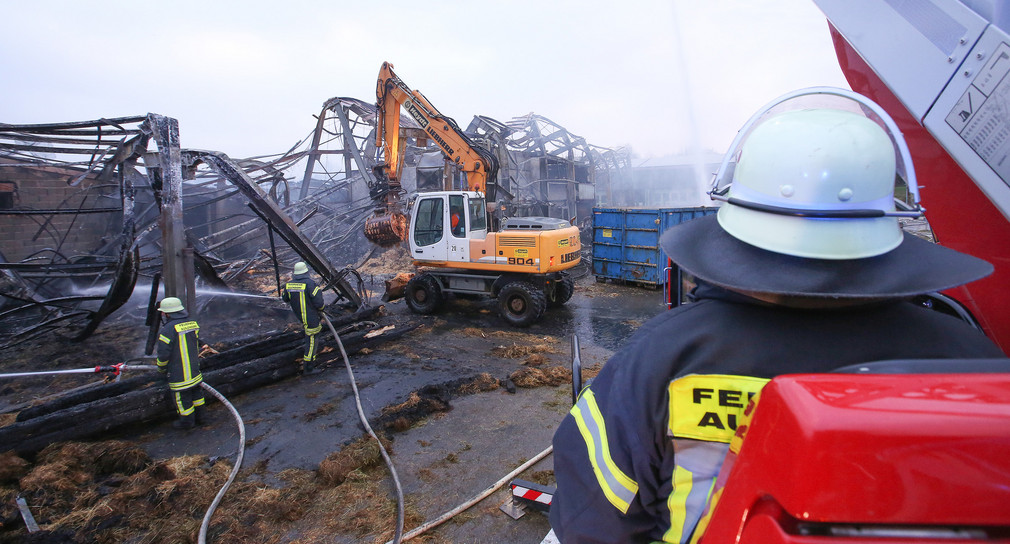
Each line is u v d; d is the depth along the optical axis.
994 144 1.70
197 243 14.37
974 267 0.85
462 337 9.21
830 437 0.53
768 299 0.90
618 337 9.13
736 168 1.07
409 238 11.01
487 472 4.46
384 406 6.03
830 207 0.88
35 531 3.64
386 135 11.79
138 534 3.67
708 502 0.92
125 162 8.14
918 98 1.93
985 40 1.69
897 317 0.93
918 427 0.50
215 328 10.02
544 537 3.52
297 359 7.21
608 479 1.04
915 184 1.04
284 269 16.33
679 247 1.09
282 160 18.94
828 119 0.94
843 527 0.55
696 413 0.94
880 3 2.03
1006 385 0.56
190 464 4.64
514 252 9.87
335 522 3.79
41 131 7.91
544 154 27.92
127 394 5.39
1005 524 0.48
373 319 9.73
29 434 4.68
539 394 6.32
